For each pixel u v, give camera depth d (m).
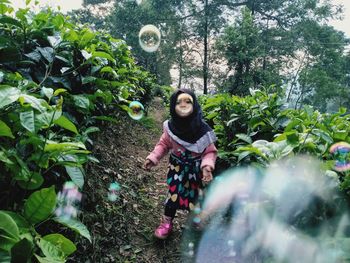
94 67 2.07
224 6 26.94
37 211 1.01
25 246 0.85
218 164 2.66
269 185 1.35
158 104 12.88
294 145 1.46
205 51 24.98
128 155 3.78
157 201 2.82
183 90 2.18
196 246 2.11
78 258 1.59
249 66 18.98
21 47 1.87
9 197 1.15
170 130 2.21
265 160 1.61
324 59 28.75
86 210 1.96
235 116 2.57
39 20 2.03
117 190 2.57
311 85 25.97
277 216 1.33
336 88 26.19
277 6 26.67
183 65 26.52
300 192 1.29
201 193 2.25
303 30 27.03
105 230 1.96
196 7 26.09
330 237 1.15
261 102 2.47
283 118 2.21
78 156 1.41
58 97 1.77
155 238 2.16
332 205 1.24
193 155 2.18
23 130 1.19
